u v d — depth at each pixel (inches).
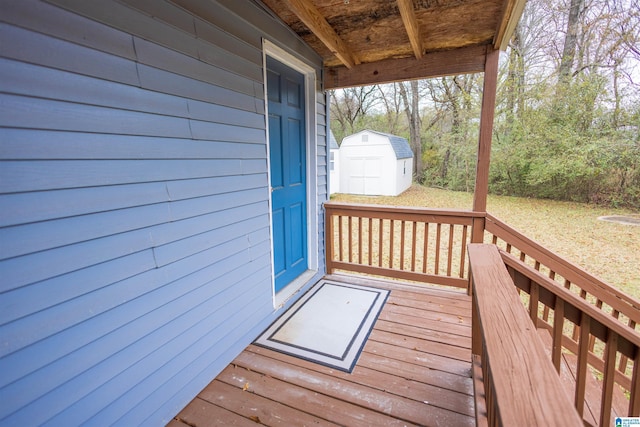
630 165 245.1
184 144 57.1
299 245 116.4
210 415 57.5
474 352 61.6
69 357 40.4
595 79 267.1
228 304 72.0
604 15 265.4
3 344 33.8
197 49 59.1
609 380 47.7
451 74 101.0
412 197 367.6
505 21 75.9
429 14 78.7
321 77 117.7
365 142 380.5
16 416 35.3
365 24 85.4
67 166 38.8
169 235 55.1
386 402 59.4
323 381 65.7
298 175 112.9
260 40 78.9
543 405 20.1
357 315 93.9
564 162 272.4
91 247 42.3
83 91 40.1
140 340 50.6
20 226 34.6
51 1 36.2
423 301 102.6
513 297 37.8
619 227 218.8
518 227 231.0
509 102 314.8
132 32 46.3
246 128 75.3
